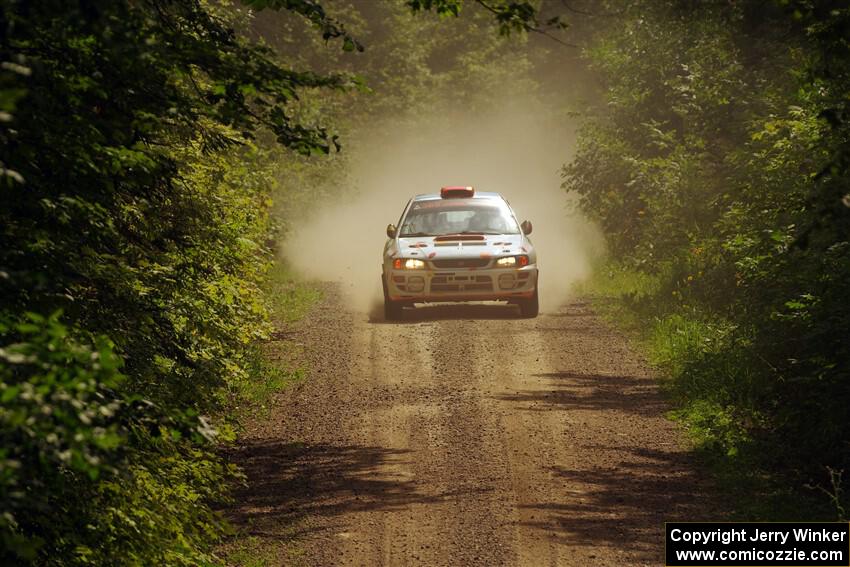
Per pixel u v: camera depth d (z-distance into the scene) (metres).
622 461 38.34
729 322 54.59
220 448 40.94
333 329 64.81
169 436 22.44
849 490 34.75
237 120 21.95
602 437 41.59
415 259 66.12
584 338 60.75
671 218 77.00
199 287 32.00
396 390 49.97
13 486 13.45
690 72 78.88
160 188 27.58
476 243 67.25
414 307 73.12
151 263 28.17
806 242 23.53
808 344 36.91
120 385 22.12
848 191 23.47
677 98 82.62
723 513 32.53
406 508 33.31
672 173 75.69
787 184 45.38
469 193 73.12
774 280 43.44
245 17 61.97
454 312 70.25
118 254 24.94
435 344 59.38
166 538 22.83
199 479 26.84
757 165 51.28
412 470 37.66
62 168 19.17
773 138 52.88
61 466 18.09
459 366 54.34
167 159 23.89
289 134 22.73
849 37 25.41
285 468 38.28
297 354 58.22
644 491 34.78
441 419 44.56
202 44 20.73
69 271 19.81
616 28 95.62
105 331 22.06
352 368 54.75
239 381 47.22
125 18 17.94
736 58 78.00
